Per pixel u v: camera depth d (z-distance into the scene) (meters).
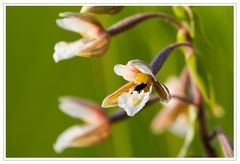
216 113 0.34
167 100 0.27
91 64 0.42
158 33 0.38
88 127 0.34
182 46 0.31
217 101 0.40
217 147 0.33
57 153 0.42
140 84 0.28
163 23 0.38
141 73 0.28
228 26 0.40
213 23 0.39
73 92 0.42
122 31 0.31
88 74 0.42
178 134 0.38
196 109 0.31
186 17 0.31
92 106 0.34
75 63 0.42
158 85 0.27
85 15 0.31
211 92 0.31
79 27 0.31
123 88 0.27
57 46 0.31
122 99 0.27
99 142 0.34
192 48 0.31
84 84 0.42
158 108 0.41
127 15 0.39
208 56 0.39
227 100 0.40
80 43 0.31
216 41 0.39
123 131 0.40
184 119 0.36
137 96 0.27
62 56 0.30
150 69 0.27
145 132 0.40
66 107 0.34
